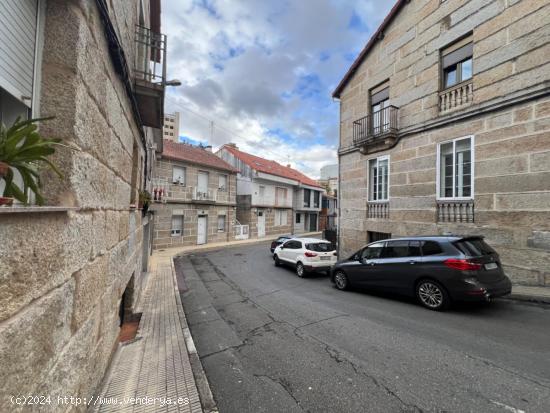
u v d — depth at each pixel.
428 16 8.71
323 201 36.00
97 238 2.51
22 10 1.76
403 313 5.50
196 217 18.86
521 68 6.37
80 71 2.03
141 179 7.12
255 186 24.16
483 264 5.29
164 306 6.02
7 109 1.74
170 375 3.16
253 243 21.20
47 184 1.84
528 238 6.22
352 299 6.72
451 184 7.97
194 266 11.86
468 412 2.60
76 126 1.96
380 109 10.34
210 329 4.88
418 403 2.76
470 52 7.59
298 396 2.93
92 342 2.42
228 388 3.09
